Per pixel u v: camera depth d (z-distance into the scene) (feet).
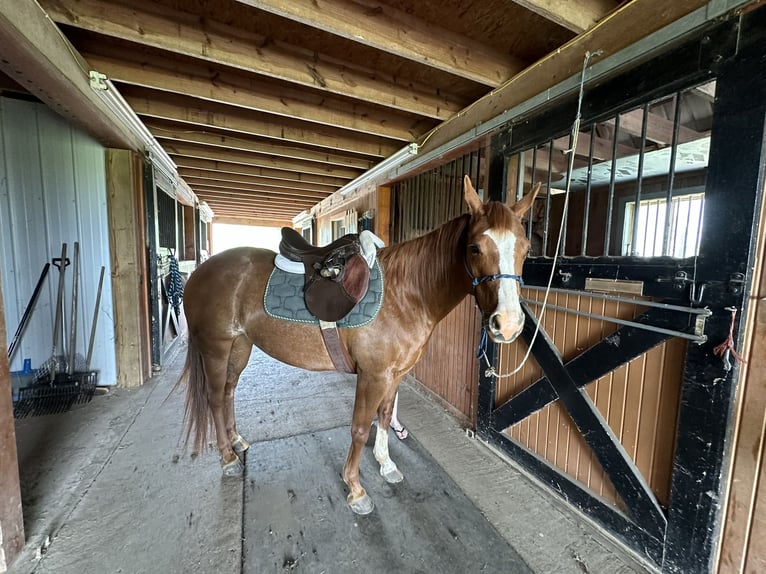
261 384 9.00
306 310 4.50
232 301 4.95
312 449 5.94
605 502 4.36
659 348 3.76
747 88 2.90
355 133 8.95
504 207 3.61
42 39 4.14
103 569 3.58
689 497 3.44
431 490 5.03
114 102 6.21
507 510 4.69
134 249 8.18
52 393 7.29
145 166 8.68
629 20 3.79
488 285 3.47
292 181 14.01
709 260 3.22
